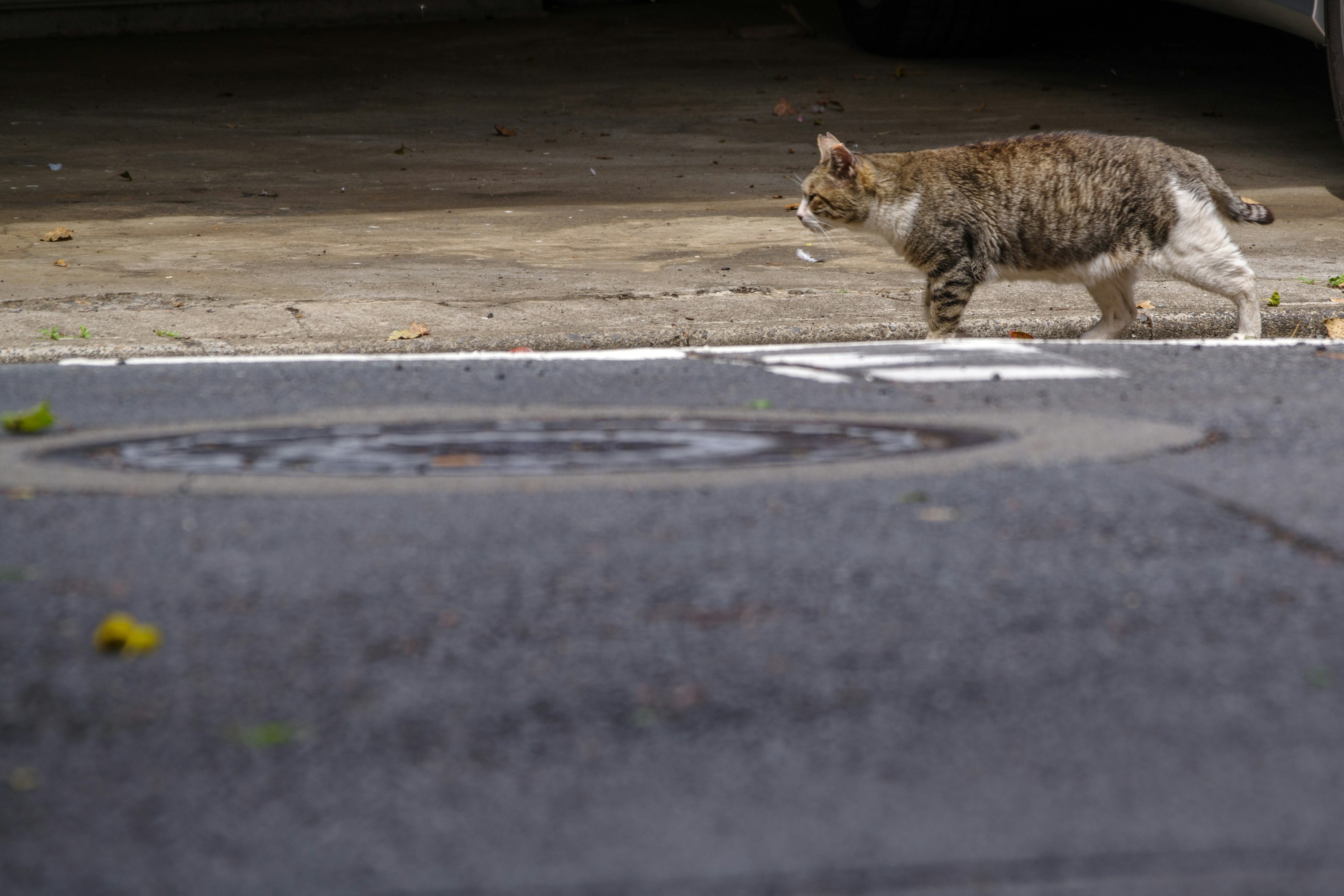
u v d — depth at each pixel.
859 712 5.81
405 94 40.75
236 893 4.62
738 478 9.19
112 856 4.82
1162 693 5.96
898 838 4.93
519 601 6.99
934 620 6.74
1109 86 40.31
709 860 4.79
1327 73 41.53
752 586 7.18
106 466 9.64
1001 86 40.59
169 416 11.20
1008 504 8.57
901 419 10.98
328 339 16.14
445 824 5.01
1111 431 10.52
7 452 10.05
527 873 4.72
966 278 17.42
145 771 5.36
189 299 17.81
